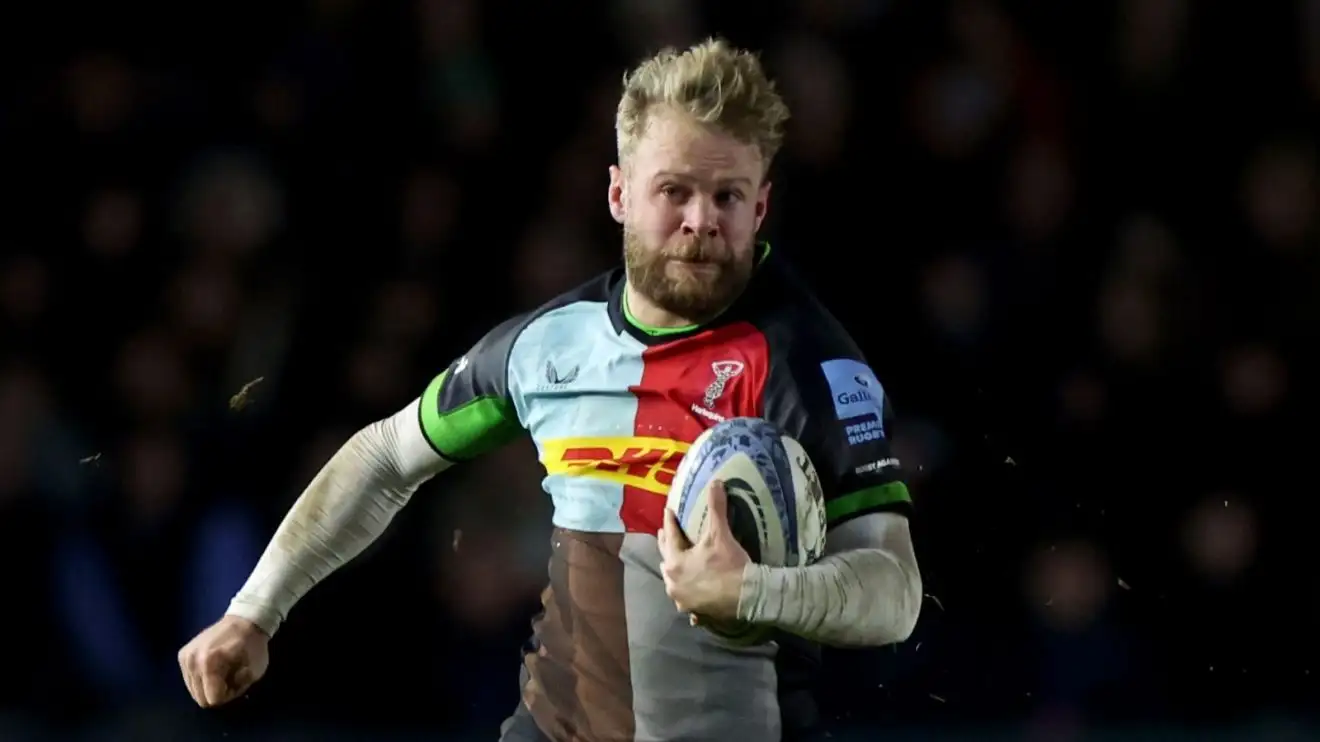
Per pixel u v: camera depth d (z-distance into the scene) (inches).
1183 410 1028.5
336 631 971.9
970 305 1056.8
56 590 976.9
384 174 1096.8
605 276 591.2
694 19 1165.1
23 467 982.4
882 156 1127.0
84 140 1097.4
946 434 1032.2
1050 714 968.3
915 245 1104.2
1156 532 1007.0
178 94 1121.4
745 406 539.2
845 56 1155.9
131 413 989.2
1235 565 998.4
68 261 1043.3
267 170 1083.3
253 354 991.6
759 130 535.5
